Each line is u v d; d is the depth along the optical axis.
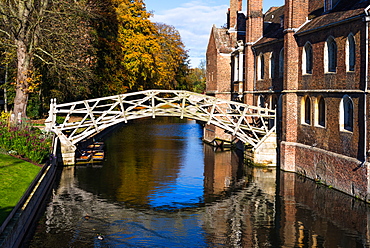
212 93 40.00
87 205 18.66
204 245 14.30
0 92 42.28
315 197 19.61
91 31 34.94
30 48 27.88
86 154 29.12
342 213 17.19
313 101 23.14
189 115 27.69
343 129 20.38
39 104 37.38
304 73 24.39
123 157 30.97
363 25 18.41
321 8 25.39
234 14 39.03
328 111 21.53
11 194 15.39
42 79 35.38
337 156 20.39
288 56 25.02
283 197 19.91
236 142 35.84
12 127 23.34
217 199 19.84
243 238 14.91
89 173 25.11
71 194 20.38
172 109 27.72
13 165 18.94
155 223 16.48
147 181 23.30
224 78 38.53
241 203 19.16
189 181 23.44
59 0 28.83
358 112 18.81
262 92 30.50
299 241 14.57
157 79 59.72
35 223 16.11
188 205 18.91
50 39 29.28
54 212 17.55
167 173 25.48
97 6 39.03
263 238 14.89
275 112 27.75
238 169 26.75
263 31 33.78
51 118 26.73
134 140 40.97
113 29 46.22
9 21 27.09
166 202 19.38
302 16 24.95
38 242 14.23
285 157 25.52
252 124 31.98
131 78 51.03
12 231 12.52
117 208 18.34
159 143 38.94
